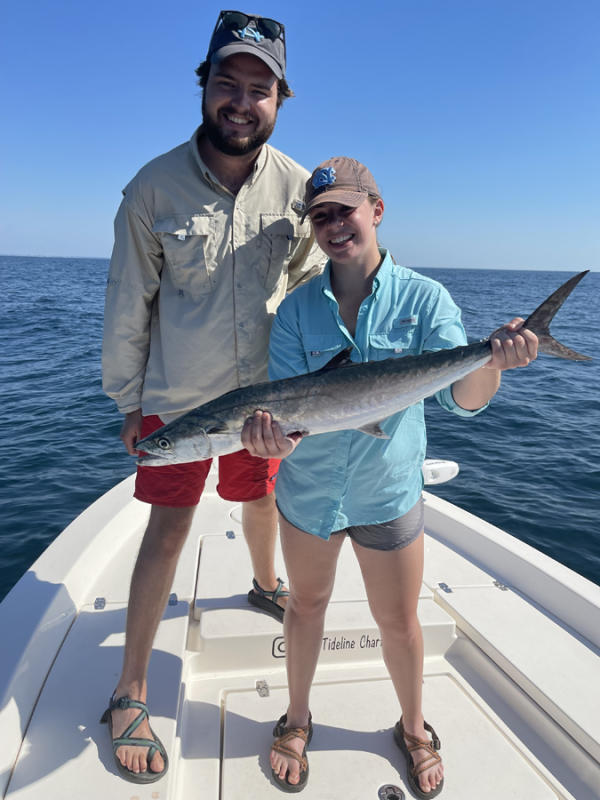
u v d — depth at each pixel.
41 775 1.97
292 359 2.14
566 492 6.49
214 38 2.21
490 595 3.01
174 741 2.13
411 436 2.05
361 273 2.05
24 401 10.56
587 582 2.86
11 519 5.69
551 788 2.10
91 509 3.63
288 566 2.10
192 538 3.61
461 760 2.19
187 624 2.76
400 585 2.02
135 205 2.39
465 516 3.63
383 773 2.12
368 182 1.95
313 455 2.04
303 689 2.15
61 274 77.31
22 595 2.72
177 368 2.51
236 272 2.47
